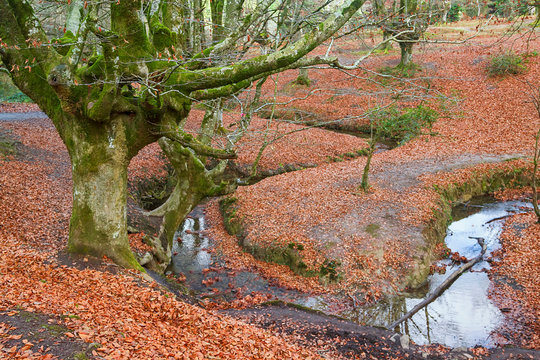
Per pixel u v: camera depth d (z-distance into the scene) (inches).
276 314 439.8
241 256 610.9
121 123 377.4
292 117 1247.5
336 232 615.2
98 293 322.7
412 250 576.7
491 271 560.7
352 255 564.1
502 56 1298.0
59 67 331.3
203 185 574.9
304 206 705.0
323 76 1520.7
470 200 802.8
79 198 401.1
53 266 364.5
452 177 814.5
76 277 346.3
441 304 498.0
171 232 593.6
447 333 440.1
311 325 411.5
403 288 527.8
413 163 906.7
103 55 333.1
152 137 390.0
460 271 561.0
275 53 320.2
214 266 587.5
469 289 526.9
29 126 1032.8
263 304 474.6
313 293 520.4
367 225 632.4
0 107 1267.2
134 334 250.2
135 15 313.9
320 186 791.7
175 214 590.9
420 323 459.5
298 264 567.5
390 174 841.5
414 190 752.3
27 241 466.3
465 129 1086.4
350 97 1327.5
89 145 381.7
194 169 572.4
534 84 1201.4
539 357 365.4
